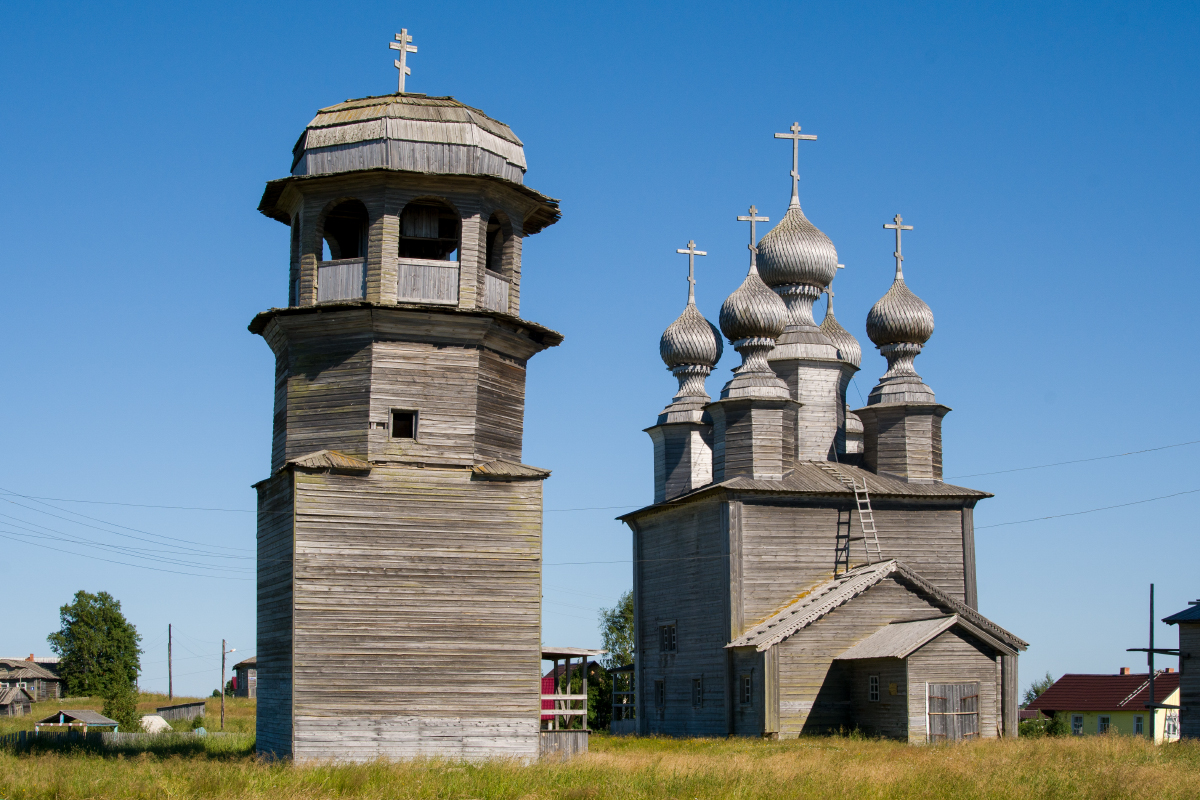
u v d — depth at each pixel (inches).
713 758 1406.3
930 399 2217.0
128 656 4606.3
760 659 1916.8
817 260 2358.5
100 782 1043.9
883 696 1871.3
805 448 2255.2
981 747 1583.4
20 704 3833.7
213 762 1237.7
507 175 1396.4
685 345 2452.0
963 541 2143.2
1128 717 2898.6
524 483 1341.0
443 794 1015.6
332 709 1251.8
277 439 1386.6
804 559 2055.9
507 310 1400.1
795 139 2440.9
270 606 1342.3
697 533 2146.9
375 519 1293.1
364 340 1325.0
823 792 1044.5
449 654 1293.1
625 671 2465.6
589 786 1037.8
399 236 1387.8
